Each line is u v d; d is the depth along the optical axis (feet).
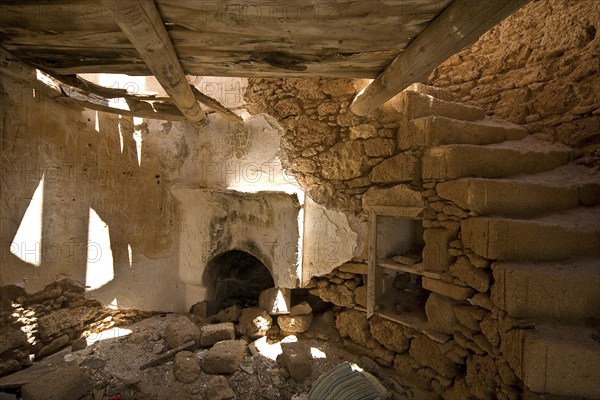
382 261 9.88
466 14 4.52
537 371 5.16
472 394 7.33
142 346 10.37
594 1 8.86
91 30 5.91
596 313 5.56
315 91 10.74
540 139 10.14
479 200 7.17
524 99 10.71
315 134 10.84
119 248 11.34
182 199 12.43
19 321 8.66
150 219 12.19
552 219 7.04
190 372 9.05
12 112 8.23
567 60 9.57
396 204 9.32
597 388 4.78
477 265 7.00
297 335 11.48
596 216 7.23
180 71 6.72
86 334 10.57
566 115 9.56
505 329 6.08
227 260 14.19
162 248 12.54
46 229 9.25
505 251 6.57
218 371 9.29
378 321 9.84
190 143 12.55
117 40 6.27
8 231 8.32
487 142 9.36
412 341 8.98
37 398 7.25
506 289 6.12
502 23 11.38
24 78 7.72
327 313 11.75
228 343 10.14
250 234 11.60
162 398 8.25
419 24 5.48
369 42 6.13
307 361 9.28
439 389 8.26
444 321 8.09
